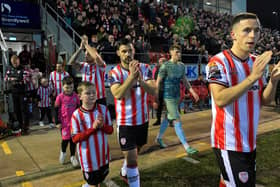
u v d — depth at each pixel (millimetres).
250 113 1846
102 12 11008
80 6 10844
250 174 1853
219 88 1756
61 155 3994
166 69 4258
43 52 10258
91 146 2588
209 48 13445
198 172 3580
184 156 4246
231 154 1860
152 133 5754
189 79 10648
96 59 4125
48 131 6031
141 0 13594
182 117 7496
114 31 10492
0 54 7812
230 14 22156
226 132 1872
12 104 6289
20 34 10859
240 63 1825
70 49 9461
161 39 12461
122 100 2828
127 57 2738
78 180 3457
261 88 1934
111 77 2783
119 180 3375
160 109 6438
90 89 2615
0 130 5477
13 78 5777
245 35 1725
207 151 4465
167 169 3703
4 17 10086
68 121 3879
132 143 2852
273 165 3773
